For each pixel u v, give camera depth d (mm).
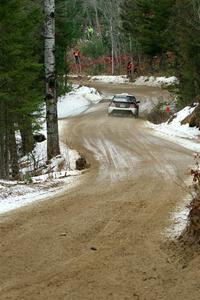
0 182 18391
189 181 17438
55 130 25375
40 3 28500
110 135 35375
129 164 22672
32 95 27609
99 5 117438
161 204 13766
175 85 47812
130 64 90062
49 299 7691
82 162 22297
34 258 9648
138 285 8172
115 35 105125
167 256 9461
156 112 46625
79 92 70250
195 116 35438
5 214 13305
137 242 10414
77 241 10648
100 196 15258
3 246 10461
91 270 8906
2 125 27016
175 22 48562
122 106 47688
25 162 30938
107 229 11469
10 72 25062
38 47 34938
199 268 8656
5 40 25297
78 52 104938
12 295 7875
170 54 75625
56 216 12867
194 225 9781
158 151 27047
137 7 78188
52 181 18719
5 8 24875
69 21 44656
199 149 27656
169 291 7895
